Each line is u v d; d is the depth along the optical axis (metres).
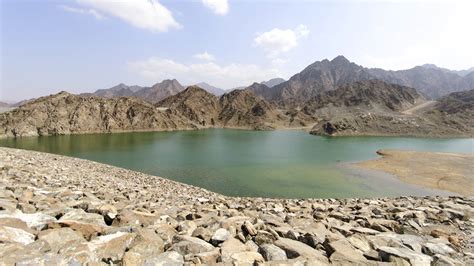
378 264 6.37
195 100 167.62
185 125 130.88
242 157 48.78
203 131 123.69
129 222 7.98
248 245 7.09
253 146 67.31
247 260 6.06
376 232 9.10
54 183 14.33
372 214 12.88
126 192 16.80
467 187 29.88
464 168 39.41
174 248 6.32
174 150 57.19
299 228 9.13
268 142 78.25
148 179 28.05
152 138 84.75
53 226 6.64
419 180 32.72
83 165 30.91
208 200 18.31
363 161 45.34
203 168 38.38
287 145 70.31
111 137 84.69
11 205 7.77
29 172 16.19
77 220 7.32
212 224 8.65
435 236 9.45
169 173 34.88
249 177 33.19
